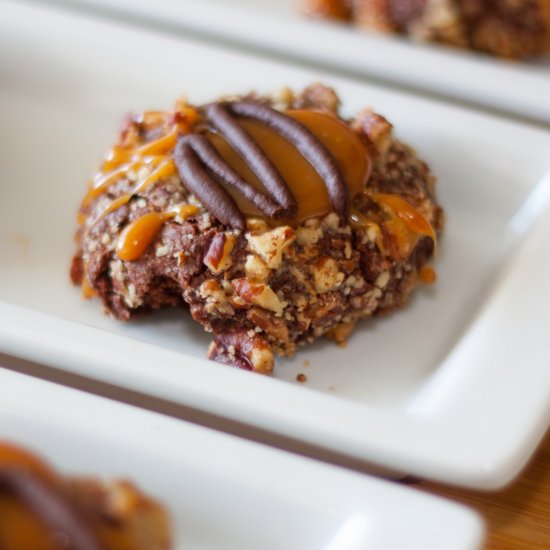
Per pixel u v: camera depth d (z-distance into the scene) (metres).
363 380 0.23
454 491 0.22
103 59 0.27
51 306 0.24
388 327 0.24
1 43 0.27
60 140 0.27
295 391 0.21
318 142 0.23
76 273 0.24
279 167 0.23
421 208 0.24
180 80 0.27
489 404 0.22
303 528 0.20
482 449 0.21
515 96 0.27
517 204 0.25
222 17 0.28
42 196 0.26
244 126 0.24
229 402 0.21
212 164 0.23
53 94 0.27
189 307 0.23
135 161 0.24
